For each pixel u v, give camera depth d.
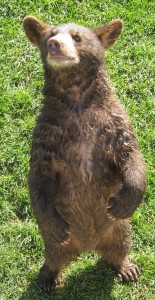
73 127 1.75
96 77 1.76
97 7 2.81
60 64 1.66
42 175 1.76
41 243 2.13
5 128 2.40
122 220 1.91
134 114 2.46
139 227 2.17
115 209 1.73
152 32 2.74
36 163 1.76
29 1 2.78
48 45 1.65
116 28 1.91
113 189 1.83
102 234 1.93
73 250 1.95
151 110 2.48
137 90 2.54
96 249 2.01
